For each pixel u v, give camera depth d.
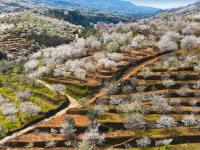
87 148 157.88
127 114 186.00
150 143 163.25
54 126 180.75
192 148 157.62
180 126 174.62
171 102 192.25
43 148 167.38
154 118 181.38
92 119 182.38
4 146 169.62
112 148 161.12
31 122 193.88
